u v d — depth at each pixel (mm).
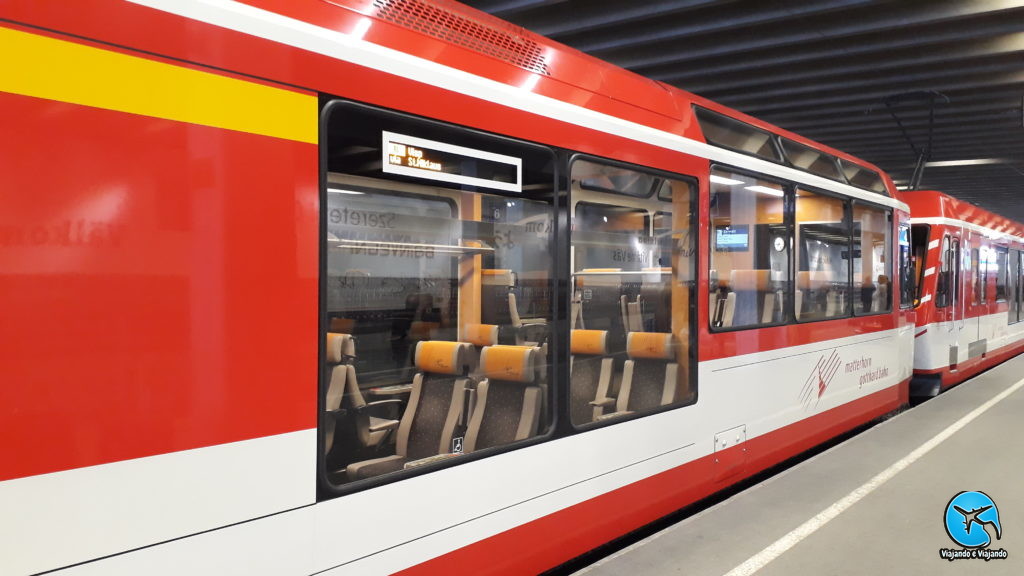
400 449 3457
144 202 2035
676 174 4352
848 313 6754
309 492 2422
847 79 13266
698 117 4715
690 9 9617
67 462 1874
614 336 4016
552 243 3484
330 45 2555
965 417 7090
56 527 1856
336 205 2727
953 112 15117
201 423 2135
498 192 3217
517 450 3271
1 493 1770
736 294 5020
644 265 4207
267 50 2359
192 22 2176
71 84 1915
